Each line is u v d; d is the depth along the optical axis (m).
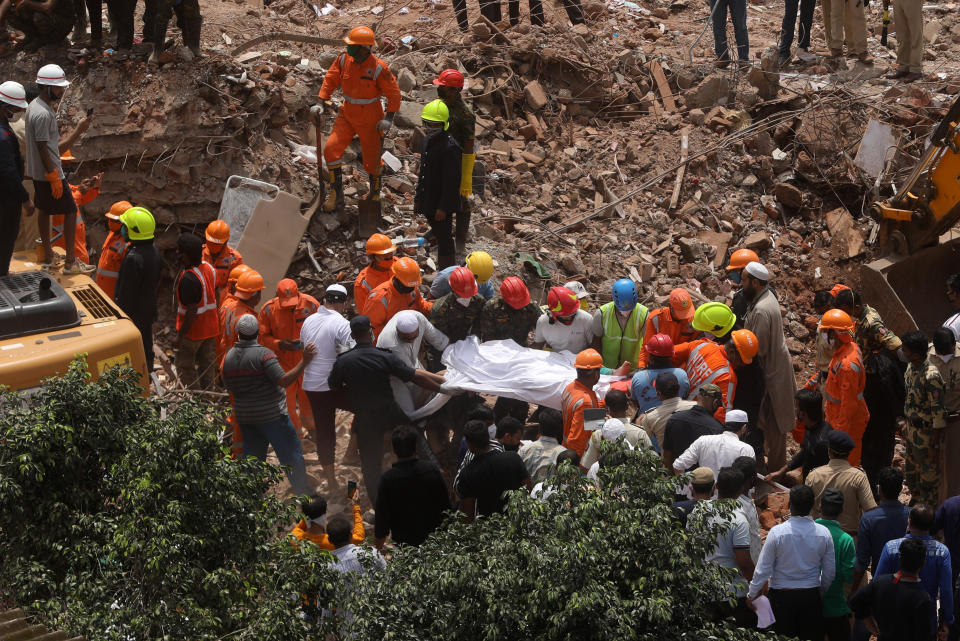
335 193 16.73
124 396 8.95
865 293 17.59
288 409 13.16
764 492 13.11
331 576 8.22
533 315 13.07
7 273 13.17
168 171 16.58
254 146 17.20
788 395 13.67
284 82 18.09
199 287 13.53
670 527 8.10
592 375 11.76
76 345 11.13
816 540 9.41
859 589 9.93
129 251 13.37
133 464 8.24
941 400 12.65
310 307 13.19
